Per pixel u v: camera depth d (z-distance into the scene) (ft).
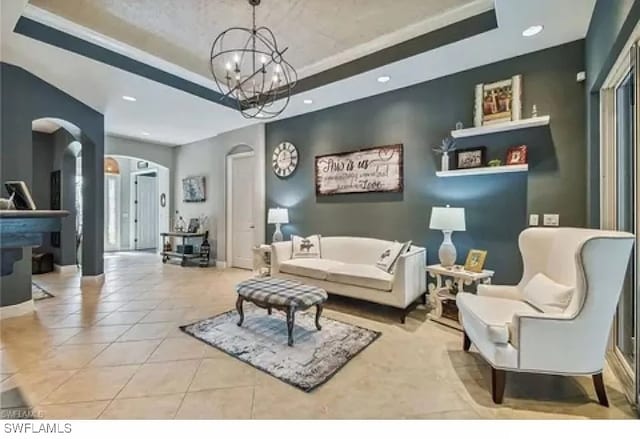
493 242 11.82
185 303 13.25
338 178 16.14
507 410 6.31
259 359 8.30
